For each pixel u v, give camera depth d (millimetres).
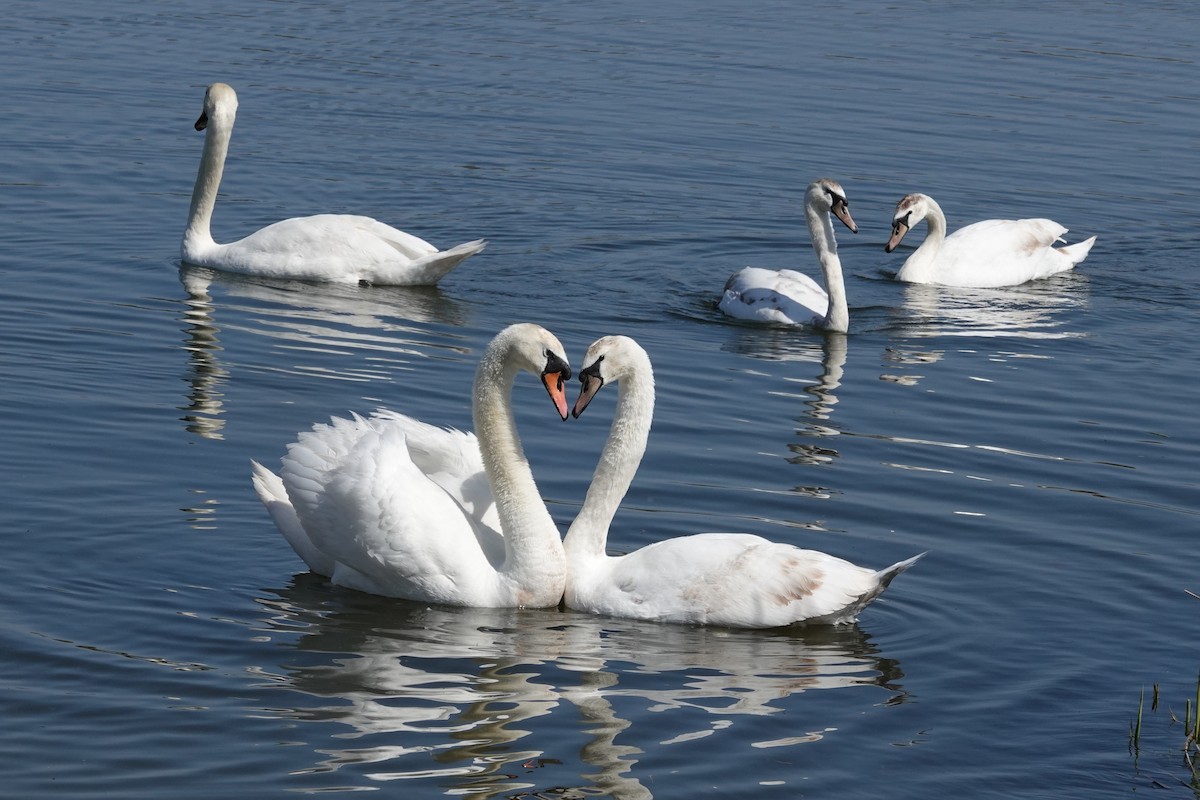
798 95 32781
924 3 43156
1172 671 11234
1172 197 27578
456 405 16484
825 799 9352
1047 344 20344
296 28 37375
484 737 9953
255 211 24688
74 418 15438
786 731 10203
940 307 22328
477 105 31125
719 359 19078
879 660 11367
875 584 11797
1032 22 41031
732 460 15305
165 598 11844
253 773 9391
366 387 16984
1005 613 12180
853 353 19688
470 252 21438
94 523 13016
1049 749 10094
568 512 13758
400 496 12086
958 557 13188
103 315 19234
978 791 9555
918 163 28719
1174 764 9953
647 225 25156
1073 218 26406
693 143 29297
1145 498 14688
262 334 18891
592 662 11211
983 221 24656
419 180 26609
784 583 11805
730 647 11562
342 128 29281
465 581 12156
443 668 11016
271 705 10273
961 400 17672
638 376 12344
